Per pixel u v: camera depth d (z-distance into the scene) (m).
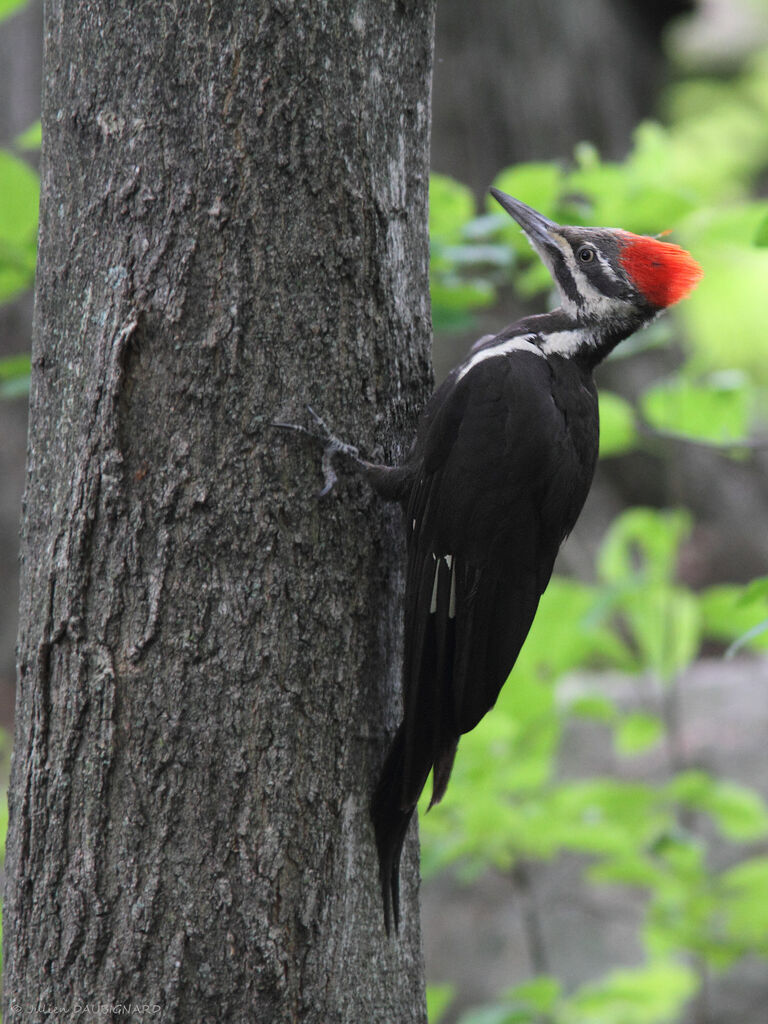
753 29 29.34
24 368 7.91
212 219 5.30
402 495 5.79
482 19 20.00
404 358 5.91
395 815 5.61
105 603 5.25
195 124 5.30
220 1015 5.12
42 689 5.35
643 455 19.95
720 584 19.52
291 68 5.38
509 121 20.05
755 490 20.59
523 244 8.77
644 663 9.84
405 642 5.86
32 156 15.22
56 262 5.52
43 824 5.28
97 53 5.39
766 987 11.67
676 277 7.49
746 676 14.11
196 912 5.14
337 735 5.51
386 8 5.69
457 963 12.27
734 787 8.83
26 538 5.56
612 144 20.84
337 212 5.52
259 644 5.31
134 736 5.21
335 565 5.56
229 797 5.22
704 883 8.38
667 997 8.78
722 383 9.13
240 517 5.32
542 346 7.34
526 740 8.53
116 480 5.27
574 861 12.55
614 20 21.80
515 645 6.38
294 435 5.42
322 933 5.37
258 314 5.36
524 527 6.41
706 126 28.08
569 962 12.13
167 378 5.29
